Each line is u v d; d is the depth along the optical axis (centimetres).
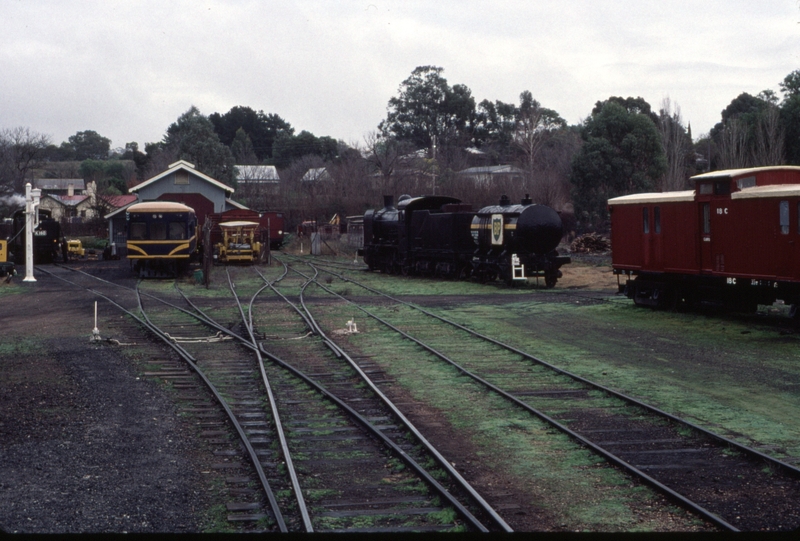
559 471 859
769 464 856
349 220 6619
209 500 780
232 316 2314
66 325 2123
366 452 940
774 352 1586
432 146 10131
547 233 3114
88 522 720
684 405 1155
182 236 3850
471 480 832
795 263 1797
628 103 8681
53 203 9862
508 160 10619
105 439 993
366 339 1836
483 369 1459
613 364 1491
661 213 2286
